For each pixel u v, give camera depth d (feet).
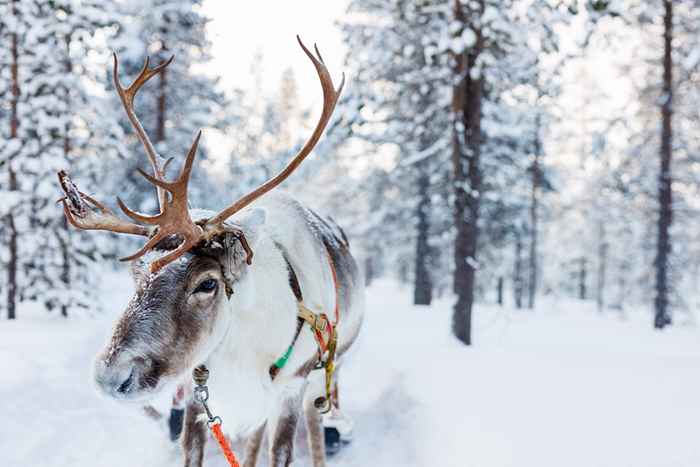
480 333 42.39
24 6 36.06
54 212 38.14
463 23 31.45
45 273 39.70
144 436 17.57
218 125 55.72
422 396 19.93
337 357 14.26
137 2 47.29
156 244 9.11
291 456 11.87
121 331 8.46
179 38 50.47
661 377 21.52
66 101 38.29
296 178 34.35
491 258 71.10
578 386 20.25
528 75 33.55
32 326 34.45
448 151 50.96
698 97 53.31
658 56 55.26
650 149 61.16
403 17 35.55
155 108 52.26
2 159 36.60
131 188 52.13
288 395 11.87
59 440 16.80
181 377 8.89
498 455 14.48
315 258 12.17
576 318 77.56
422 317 51.16
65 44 37.91
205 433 11.37
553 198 125.70
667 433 15.12
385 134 36.47
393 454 16.66
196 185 53.88
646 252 94.17
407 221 68.33
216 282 9.16
